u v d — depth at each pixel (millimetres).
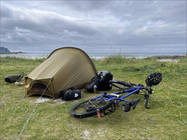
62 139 2398
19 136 2465
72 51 5352
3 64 12508
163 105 3750
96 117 3164
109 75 5156
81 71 5109
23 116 3199
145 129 2684
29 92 4523
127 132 2594
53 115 3254
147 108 3570
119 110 3492
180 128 2693
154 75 3963
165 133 2543
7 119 3053
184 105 3725
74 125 2836
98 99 3277
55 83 4285
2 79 6723
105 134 2533
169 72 7562
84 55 5602
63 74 4527
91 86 4852
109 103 3027
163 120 2996
